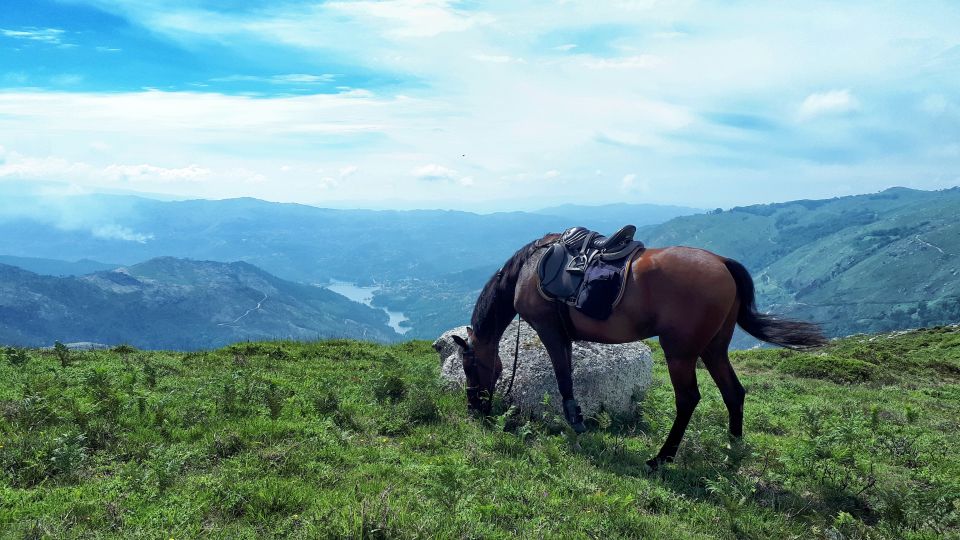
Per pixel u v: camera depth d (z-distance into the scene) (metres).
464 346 9.48
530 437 8.61
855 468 7.80
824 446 7.89
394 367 14.03
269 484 5.81
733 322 7.39
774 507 6.60
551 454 7.41
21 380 10.16
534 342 10.44
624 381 10.20
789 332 7.07
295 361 15.30
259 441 7.27
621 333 7.64
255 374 11.69
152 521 5.09
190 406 8.70
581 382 9.77
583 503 6.09
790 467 7.90
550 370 9.73
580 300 7.64
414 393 9.41
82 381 10.03
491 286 9.15
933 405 14.75
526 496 6.02
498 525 5.39
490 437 8.09
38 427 7.34
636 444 8.62
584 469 7.13
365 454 7.14
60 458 6.06
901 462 8.79
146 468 6.23
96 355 14.15
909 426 11.28
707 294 7.06
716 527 5.90
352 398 10.05
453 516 5.32
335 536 4.80
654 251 7.55
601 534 5.35
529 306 8.38
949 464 8.59
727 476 7.19
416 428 8.51
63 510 5.23
